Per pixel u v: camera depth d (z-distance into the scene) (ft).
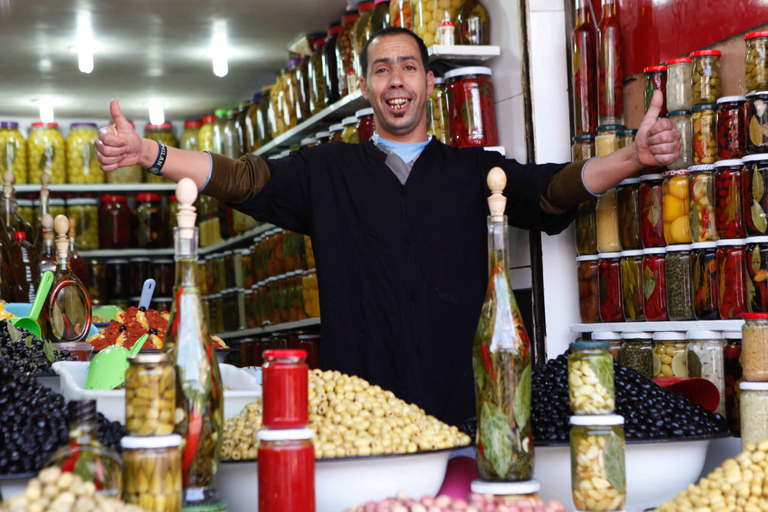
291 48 12.46
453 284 7.77
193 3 10.92
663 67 7.01
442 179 7.96
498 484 3.85
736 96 6.30
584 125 7.83
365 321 7.75
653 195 6.95
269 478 3.47
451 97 8.91
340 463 3.84
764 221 5.87
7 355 5.75
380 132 8.30
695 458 4.66
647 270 7.00
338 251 7.91
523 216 7.72
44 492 2.88
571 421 3.97
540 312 8.13
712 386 5.48
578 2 7.96
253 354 14.49
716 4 6.67
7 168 15.85
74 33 12.01
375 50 8.11
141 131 18.19
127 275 16.72
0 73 13.98
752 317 5.05
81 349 6.77
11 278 9.20
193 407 3.59
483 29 8.96
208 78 14.80
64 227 7.06
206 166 7.25
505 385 3.89
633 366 6.97
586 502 3.90
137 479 3.21
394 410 4.30
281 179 7.93
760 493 4.12
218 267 15.93
